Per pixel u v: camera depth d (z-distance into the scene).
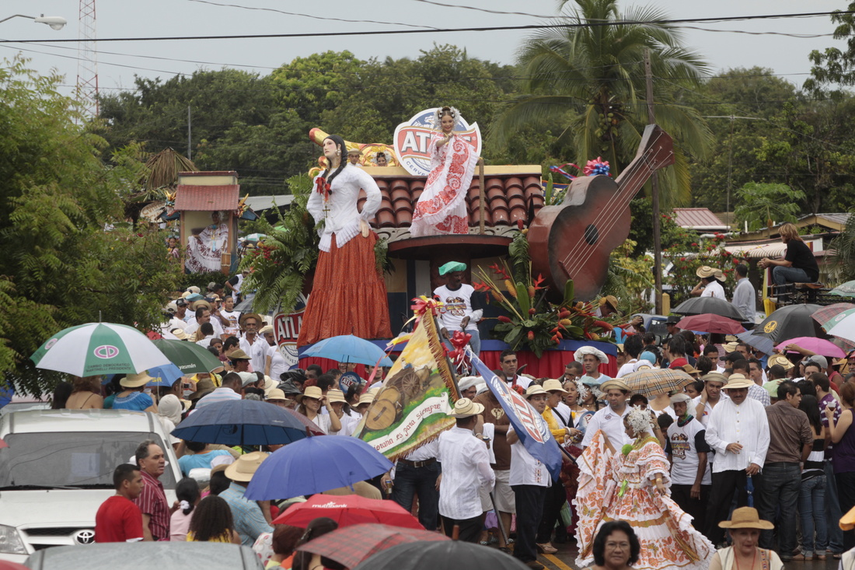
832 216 101.94
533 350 39.28
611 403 24.53
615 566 16.77
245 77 163.38
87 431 22.88
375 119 130.38
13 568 11.35
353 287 39.69
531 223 42.25
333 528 13.69
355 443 17.73
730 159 128.38
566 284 40.06
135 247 34.81
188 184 78.94
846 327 30.86
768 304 52.41
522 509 24.27
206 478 20.94
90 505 20.47
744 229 110.06
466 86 139.62
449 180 40.62
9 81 31.03
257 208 89.44
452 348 30.61
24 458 21.95
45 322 29.56
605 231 41.50
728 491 25.09
